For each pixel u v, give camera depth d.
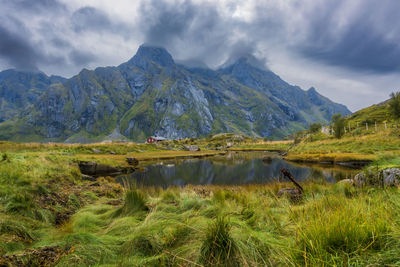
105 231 3.47
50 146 28.30
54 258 2.32
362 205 2.66
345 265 1.65
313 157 29.11
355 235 1.92
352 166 21.64
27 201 4.31
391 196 3.19
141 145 54.72
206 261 2.13
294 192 6.59
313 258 1.68
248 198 5.97
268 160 34.72
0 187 4.69
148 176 19.05
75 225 3.65
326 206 3.13
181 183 16.17
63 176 9.12
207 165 29.09
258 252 2.16
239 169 24.58
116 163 22.98
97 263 2.30
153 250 2.57
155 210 4.15
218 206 4.34
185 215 3.91
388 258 1.62
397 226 2.00
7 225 2.89
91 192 7.54
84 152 30.97
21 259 2.20
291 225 2.83
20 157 9.43
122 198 7.22
